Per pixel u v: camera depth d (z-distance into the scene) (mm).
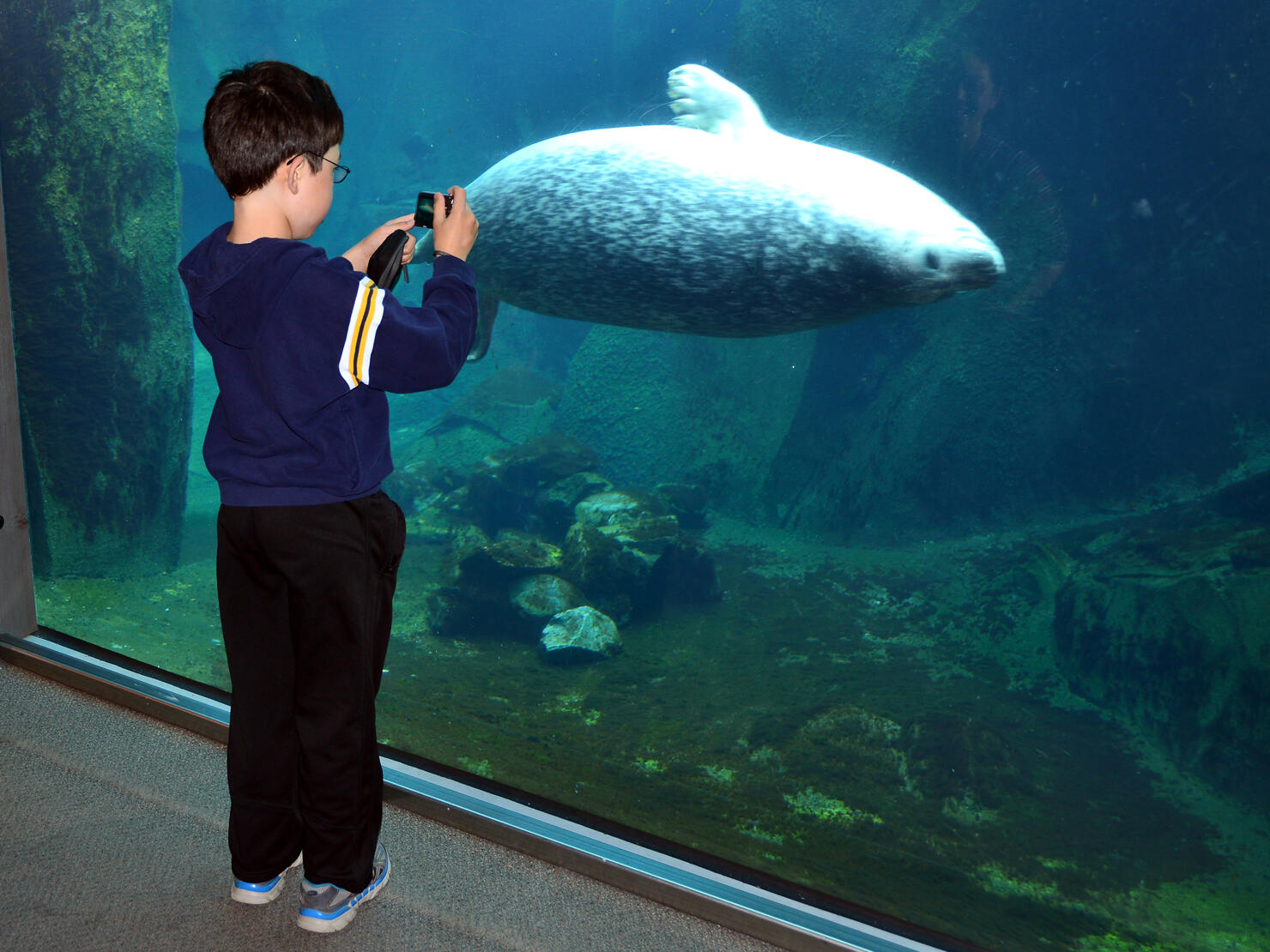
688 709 3676
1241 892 2174
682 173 2445
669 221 2432
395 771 1868
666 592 4918
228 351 1140
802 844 2379
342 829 1321
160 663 3322
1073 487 4176
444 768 1874
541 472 6695
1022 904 2094
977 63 4328
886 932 1480
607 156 2523
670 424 6691
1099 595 3303
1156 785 2691
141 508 5180
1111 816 2574
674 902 1558
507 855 1688
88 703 2199
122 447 5008
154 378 5160
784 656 4062
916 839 2539
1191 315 3629
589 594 4941
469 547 5254
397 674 4348
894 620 4137
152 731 2084
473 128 10750
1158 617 3012
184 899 1508
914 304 2498
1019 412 4336
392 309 1056
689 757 3230
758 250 2383
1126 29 3619
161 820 1738
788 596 4668
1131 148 3725
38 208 4484
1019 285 4277
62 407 4715
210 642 3826
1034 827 2588
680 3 8477
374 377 1068
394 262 1190
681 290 2502
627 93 9617
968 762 2887
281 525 1167
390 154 10859
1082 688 3248
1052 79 3959
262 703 1337
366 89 10461
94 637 3848
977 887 2146
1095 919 2070
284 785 1391
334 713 1263
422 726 2936
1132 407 3863
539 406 8914
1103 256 3871
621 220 2469
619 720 3629
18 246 4465
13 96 4301
